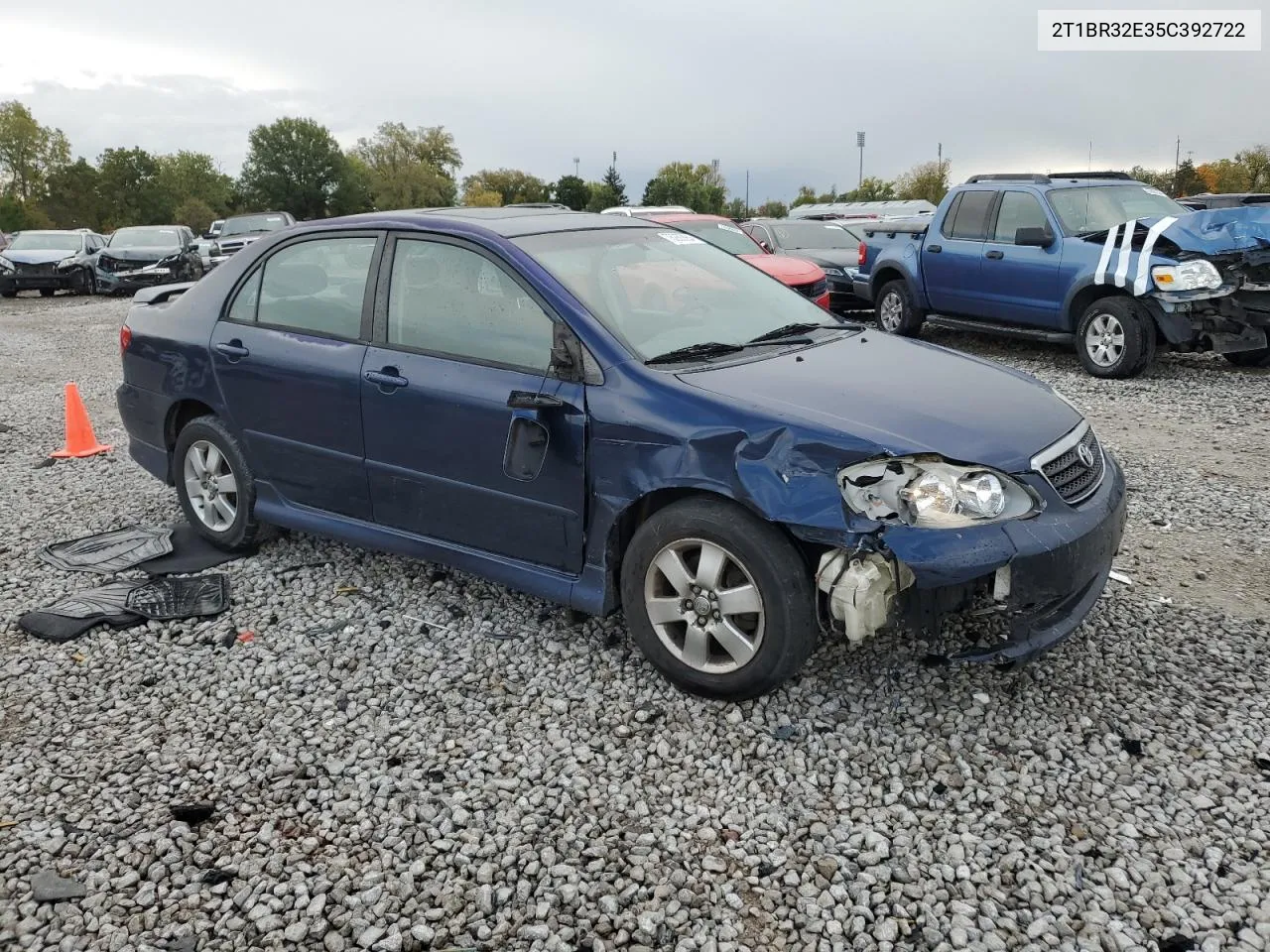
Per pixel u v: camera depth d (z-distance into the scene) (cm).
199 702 367
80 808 306
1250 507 552
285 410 450
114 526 555
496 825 295
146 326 520
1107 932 249
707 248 476
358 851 285
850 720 340
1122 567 467
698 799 305
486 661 389
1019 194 1023
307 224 468
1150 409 802
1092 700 350
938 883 268
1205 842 279
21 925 259
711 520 331
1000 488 317
